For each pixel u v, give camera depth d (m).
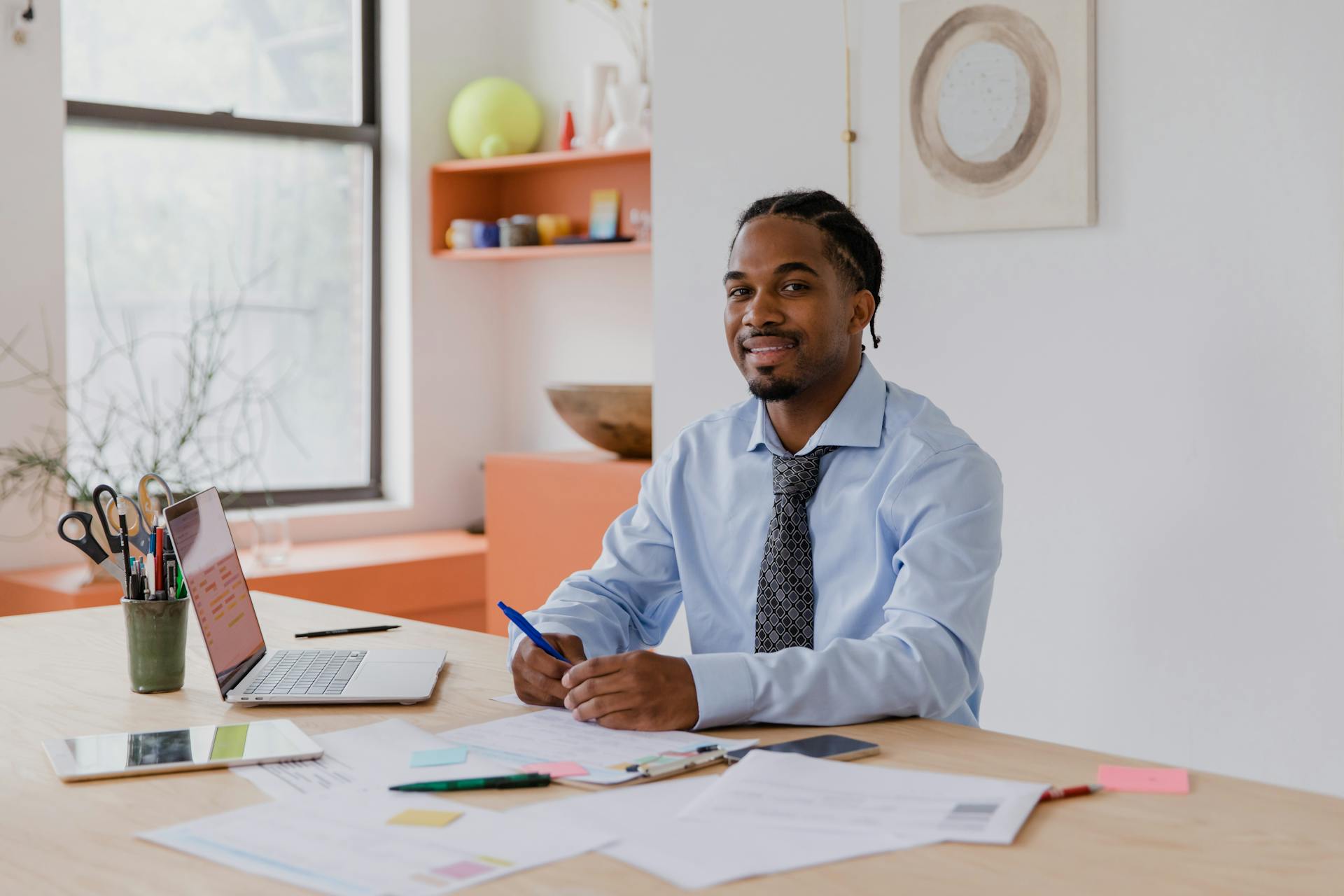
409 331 4.45
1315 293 2.12
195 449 4.14
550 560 3.57
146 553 1.55
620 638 1.68
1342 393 2.06
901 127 2.59
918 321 2.61
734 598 1.70
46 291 3.63
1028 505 2.47
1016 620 2.49
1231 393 2.21
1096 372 2.37
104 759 1.22
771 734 1.31
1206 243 2.23
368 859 0.97
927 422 1.61
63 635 1.86
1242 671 2.21
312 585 3.64
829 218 1.61
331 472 4.47
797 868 0.94
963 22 2.48
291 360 4.36
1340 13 2.08
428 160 4.46
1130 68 2.31
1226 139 2.21
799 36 2.76
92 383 3.93
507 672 1.60
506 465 3.67
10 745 1.30
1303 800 1.10
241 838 1.02
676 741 1.27
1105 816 1.06
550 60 4.49
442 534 4.47
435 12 4.45
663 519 1.76
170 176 4.09
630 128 3.95
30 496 3.59
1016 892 0.90
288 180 4.34
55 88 3.64
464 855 0.97
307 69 4.37
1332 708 2.12
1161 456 2.30
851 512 1.59
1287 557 2.16
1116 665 2.37
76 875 0.95
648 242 3.94
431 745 1.27
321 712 1.42
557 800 1.10
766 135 2.82
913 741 1.29
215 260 4.19
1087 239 2.38
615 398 3.40
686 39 2.94
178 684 1.53
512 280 4.69
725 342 2.90
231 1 4.20
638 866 0.95
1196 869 0.94
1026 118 2.41
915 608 1.44
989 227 2.47
